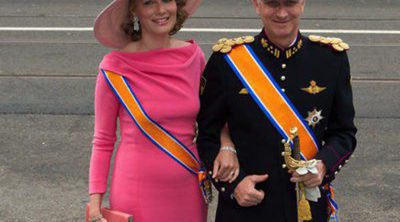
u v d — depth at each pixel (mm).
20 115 6852
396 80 7969
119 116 3223
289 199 3051
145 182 3193
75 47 9234
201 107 3201
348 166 5762
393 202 5176
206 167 3137
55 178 5562
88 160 5883
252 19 10656
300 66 3027
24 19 10703
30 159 5902
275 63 3029
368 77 8062
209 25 10281
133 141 3186
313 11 11156
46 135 6398
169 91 3148
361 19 10688
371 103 7238
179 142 3195
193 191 3281
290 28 2932
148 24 3135
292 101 3014
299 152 2973
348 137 3098
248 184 3023
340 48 3059
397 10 11281
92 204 3209
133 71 3133
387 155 5988
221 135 3172
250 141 3053
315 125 3035
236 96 3045
